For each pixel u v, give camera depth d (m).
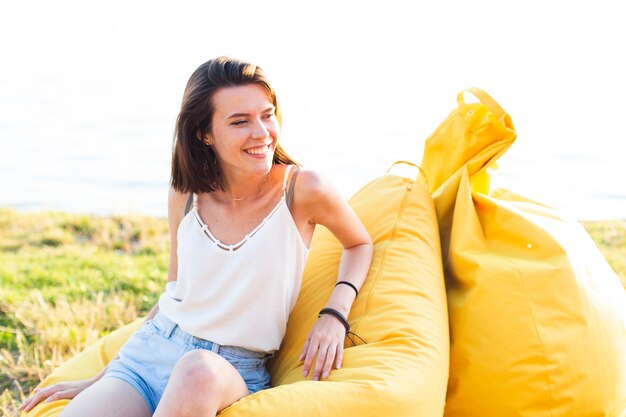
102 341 3.30
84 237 7.57
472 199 3.03
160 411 2.13
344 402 2.23
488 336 2.70
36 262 6.30
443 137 3.25
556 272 2.74
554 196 9.44
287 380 2.55
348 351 2.52
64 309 4.75
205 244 2.63
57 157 13.84
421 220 3.01
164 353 2.63
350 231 2.74
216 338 2.59
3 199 10.41
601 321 2.74
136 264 6.19
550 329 2.67
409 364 2.42
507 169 11.19
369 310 2.66
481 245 2.92
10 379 4.04
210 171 2.64
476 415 2.71
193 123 2.60
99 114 19.73
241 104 2.52
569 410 2.64
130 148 14.70
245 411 2.19
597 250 3.12
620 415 2.73
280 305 2.62
